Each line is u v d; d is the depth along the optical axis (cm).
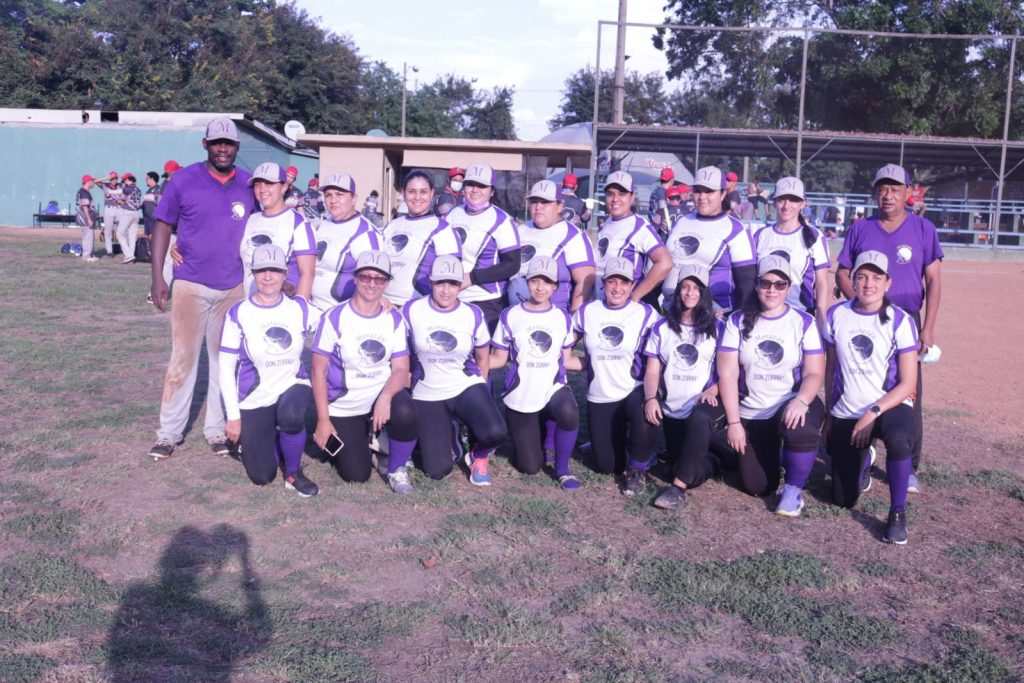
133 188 1917
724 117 2917
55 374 838
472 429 561
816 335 538
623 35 2762
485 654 368
